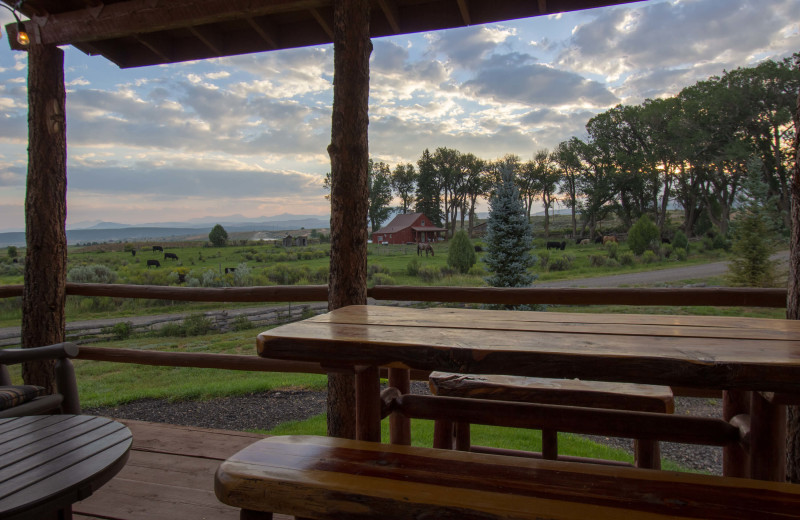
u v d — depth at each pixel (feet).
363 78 7.88
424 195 285.23
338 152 7.86
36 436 4.69
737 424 5.02
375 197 284.61
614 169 196.13
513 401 6.25
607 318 4.97
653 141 180.86
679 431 5.24
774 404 3.94
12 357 7.13
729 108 139.74
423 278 79.87
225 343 34.30
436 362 3.68
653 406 5.90
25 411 6.63
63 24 9.90
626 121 195.93
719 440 5.12
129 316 52.08
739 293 8.00
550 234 236.43
